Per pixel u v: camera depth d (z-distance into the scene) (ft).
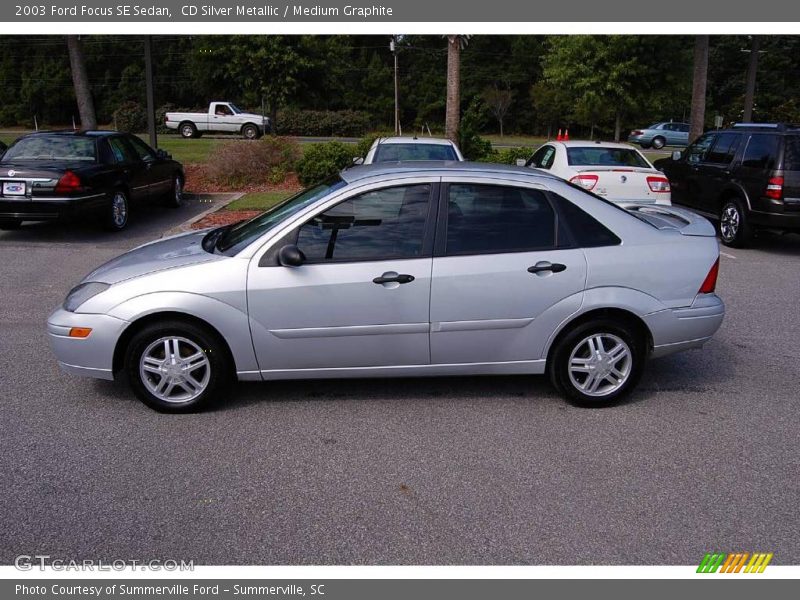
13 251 32.83
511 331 15.83
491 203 15.79
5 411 15.96
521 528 11.69
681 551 11.19
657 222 17.56
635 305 15.89
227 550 11.11
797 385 18.08
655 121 190.29
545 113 192.65
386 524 11.76
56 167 34.27
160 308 15.12
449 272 15.42
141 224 40.37
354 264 15.31
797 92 185.47
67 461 13.71
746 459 14.07
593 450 14.37
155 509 12.12
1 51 203.62
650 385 18.02
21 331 21.66
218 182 55.98
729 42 187.52
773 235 40.88
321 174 53.01
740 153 36.58
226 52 135.23
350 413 16.02
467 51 219.41
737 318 24.08
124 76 204.44
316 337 15.48
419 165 16.87
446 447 14.43
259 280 15.23
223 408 16.24
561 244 15.85
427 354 15.83
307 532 11.54
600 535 11.53
